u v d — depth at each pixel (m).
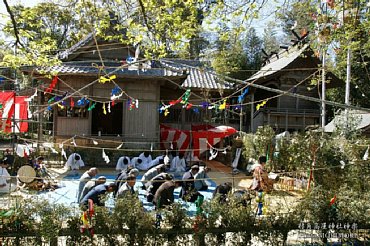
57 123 17.31
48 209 5.84
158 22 6.40
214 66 15.71
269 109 21.89
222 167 17.91
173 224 5.99
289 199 9.28
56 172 15.02
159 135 17.98
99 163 17.16
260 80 22.03
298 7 8.04
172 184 8.30
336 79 20.61
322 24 8.27
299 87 21.98
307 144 11.33
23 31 6.31
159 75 16.61
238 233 6.18
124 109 17.77
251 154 15.08
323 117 14.88
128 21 6.52
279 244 6.30
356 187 8.77
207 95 18.19
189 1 6.24
